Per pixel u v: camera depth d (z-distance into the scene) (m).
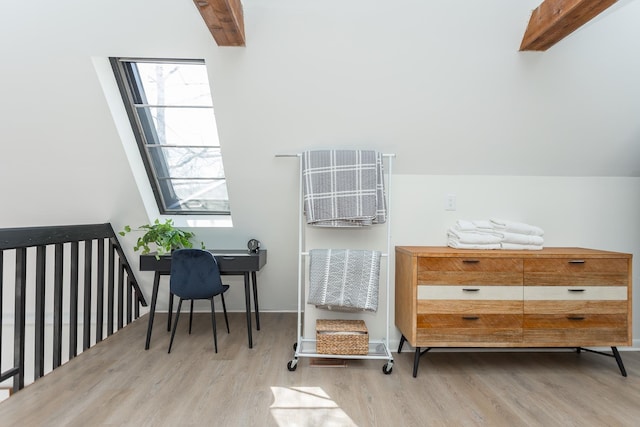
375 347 2.80
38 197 3.08
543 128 2.67
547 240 2.96
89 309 2.87
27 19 2.15
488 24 2.22
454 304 2.42
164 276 3.50
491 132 2.69
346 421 1.87
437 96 2.52
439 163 2.87
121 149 2.80
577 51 2.32
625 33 2.24
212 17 1.96
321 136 2.75
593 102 2.53
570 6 1.87
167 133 3.14
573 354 2.83
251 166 2.89
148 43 2.29
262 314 3.82
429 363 2.63
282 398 2.09
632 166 2.91
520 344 2.44
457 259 2.43
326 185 2.59
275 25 2.22
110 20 2.18
